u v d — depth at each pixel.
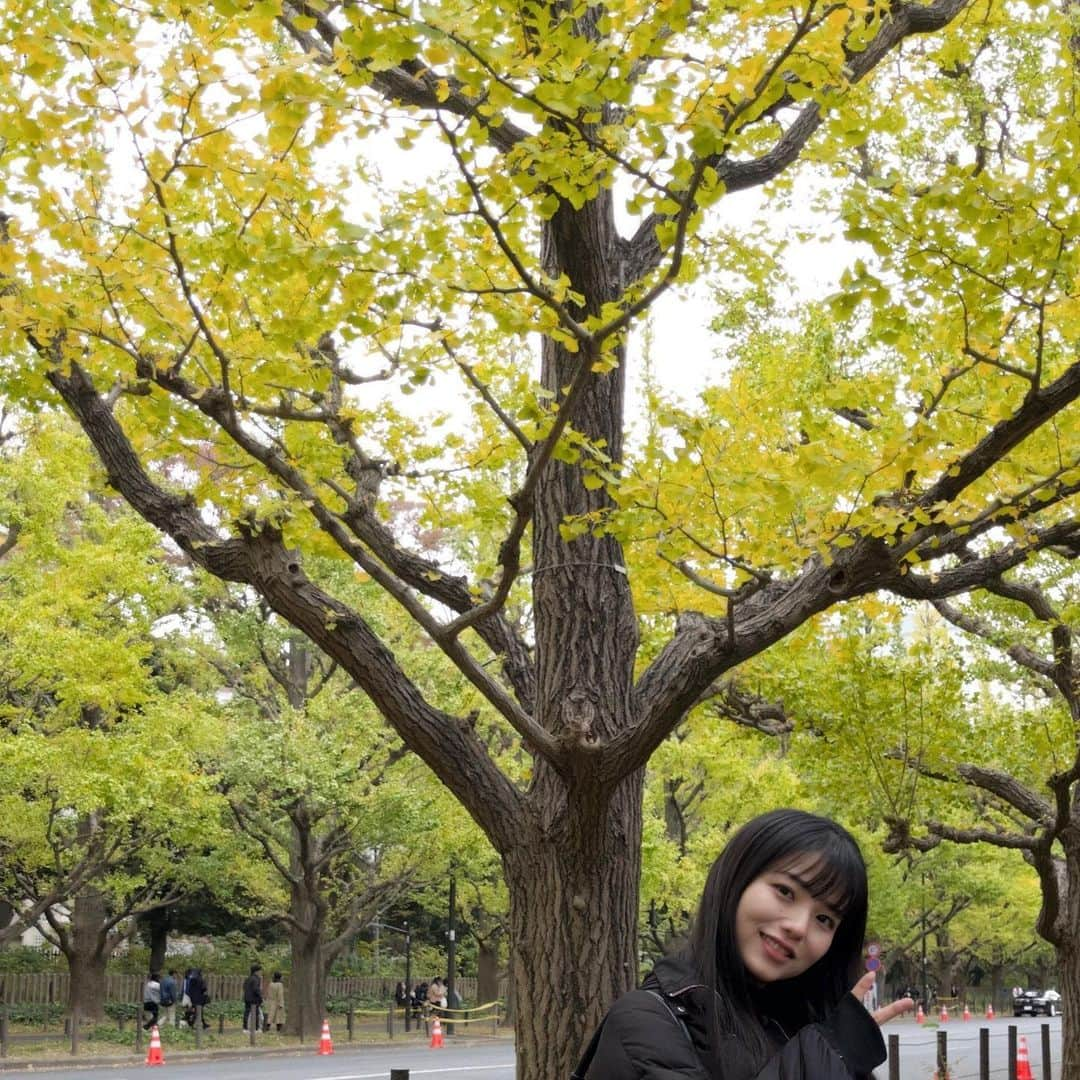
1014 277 4.32
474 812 5.44
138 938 36.03
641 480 4.60
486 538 8.68
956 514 4.66
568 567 5.68
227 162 4.32
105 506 20.11
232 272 4.60
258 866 26.12
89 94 3.96
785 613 5.02
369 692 5.37
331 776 21.75
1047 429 5.52
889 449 4.35
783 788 26.98
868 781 10.59
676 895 29.25
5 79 4.40
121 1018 25.41
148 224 4.33
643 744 5.02
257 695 24.88
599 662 5.61
